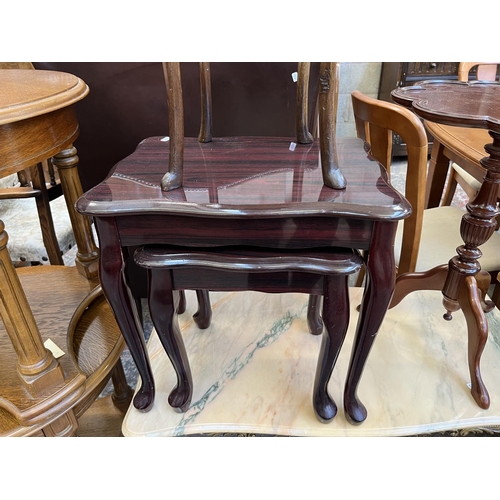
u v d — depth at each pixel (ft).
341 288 1.99
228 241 1.88
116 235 1.92
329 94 1.76
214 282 2.05
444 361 2.99
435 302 3.61
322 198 1.80
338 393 2.74
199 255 1.91
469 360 2.68
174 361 2.40
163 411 2.67
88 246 3.34
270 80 3.43
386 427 2.53
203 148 2.57
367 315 2.06
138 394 2.66
